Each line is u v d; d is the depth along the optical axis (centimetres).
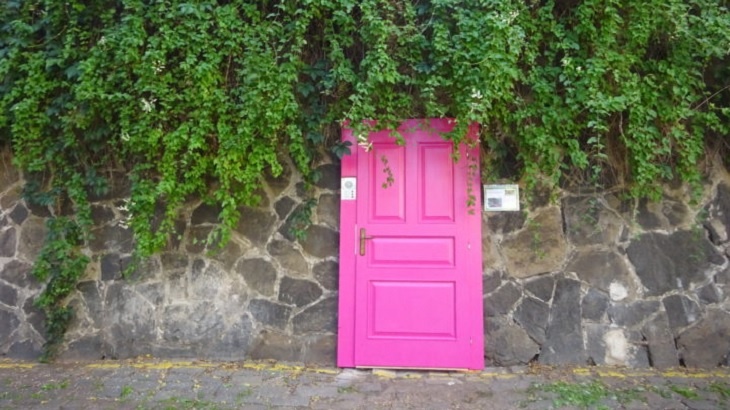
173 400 323
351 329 378
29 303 403
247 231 397
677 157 368
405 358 373
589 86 342
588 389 334
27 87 364
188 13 340
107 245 403
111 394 332
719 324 371
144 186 362
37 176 404
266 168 396
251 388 341
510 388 339
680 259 379
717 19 338
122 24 353
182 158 358
